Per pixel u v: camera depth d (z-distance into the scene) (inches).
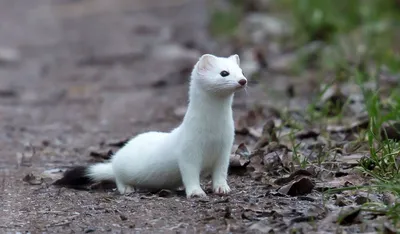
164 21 978.1
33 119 533.0
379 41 653.9
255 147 372.8
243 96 549.3
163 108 545.0
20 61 786.2
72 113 553.0
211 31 881.5
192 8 1040.2
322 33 717.3
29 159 400.8
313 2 756.0
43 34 936.3
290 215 267.0
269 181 318.3
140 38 882.1
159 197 301.6
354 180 309.9
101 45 852.6
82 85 664.4
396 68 552.1
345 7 771.4
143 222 270.1
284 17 836.6
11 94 631.2
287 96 531.5
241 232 252.7
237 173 337.1
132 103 577.0
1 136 471.8
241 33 818.2
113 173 323.9
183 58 757.3
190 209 281.6
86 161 391.9
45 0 1167.0
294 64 628.4
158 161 301.6
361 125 397.1
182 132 295.1
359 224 253.9
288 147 368.2
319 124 418.3
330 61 595.5
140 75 692.1
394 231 240.2
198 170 296.2
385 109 432.1
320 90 480.7
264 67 637.3
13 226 273.7
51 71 736.3
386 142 332.2
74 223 273.7
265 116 459.2
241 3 941.2
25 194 320.2
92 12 1064.8
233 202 287.9
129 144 317.4
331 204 279.3
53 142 450.6
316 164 333.1
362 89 421.7
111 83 665.0
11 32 949.2
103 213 284.4
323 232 248.2
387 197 276.4
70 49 844.6
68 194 317.4
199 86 289.9
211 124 290.7
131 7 1085.1
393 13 772.0
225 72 286.4
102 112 550.9
